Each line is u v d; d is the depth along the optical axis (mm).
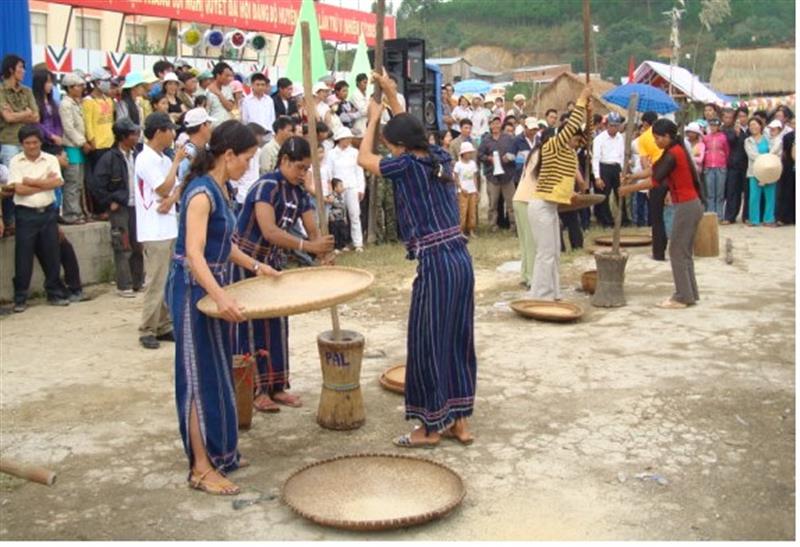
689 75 22469
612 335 7426
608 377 6262
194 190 4281
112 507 4309
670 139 8203
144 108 10453
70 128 9797
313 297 4461
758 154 14617
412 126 4797
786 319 7887
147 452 5031
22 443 5176
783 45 42344
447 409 4996
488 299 9008
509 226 14547
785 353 6812
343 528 3902
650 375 6289
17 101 9172
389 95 5129
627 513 4152
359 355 5309
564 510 4191
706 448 4957
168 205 7117
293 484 4383
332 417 5316
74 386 6281
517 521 4074
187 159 7719
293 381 6320
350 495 4297
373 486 4379
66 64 14086
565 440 5098
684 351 6902
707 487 4445
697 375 6277
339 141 11820
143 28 24312
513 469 4691
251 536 3965
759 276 10031
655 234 11078
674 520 4078
